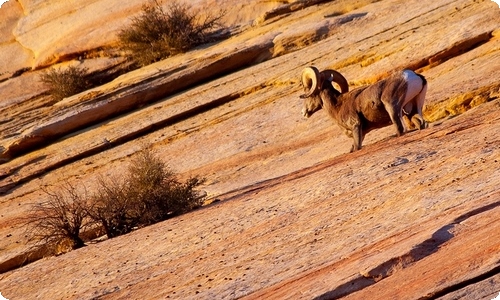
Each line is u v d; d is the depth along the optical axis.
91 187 50.38
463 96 41.75
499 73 43.03
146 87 61.44
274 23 66.06
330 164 36.62
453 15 53.06
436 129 36.72
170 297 25.75
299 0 67.31
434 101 42.66
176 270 28.25
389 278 21.66
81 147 56.59
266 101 53.47
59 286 30.58
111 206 38.78
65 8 79.06
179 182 42.75
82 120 60.91
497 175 26.80
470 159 29.39
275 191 34.56
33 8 81.94
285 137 47.62
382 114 38.69
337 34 59.41
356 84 50.28
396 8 59.50
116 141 56.25
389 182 30.09
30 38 80.19
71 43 75.94
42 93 74.12
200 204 39.84
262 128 49.97
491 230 22.17
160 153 51.75
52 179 54.12
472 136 33.16
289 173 39.62
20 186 54.72
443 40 49.03
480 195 25.52
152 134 55.69
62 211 39.94
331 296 21.70
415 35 51.94
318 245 26.06
